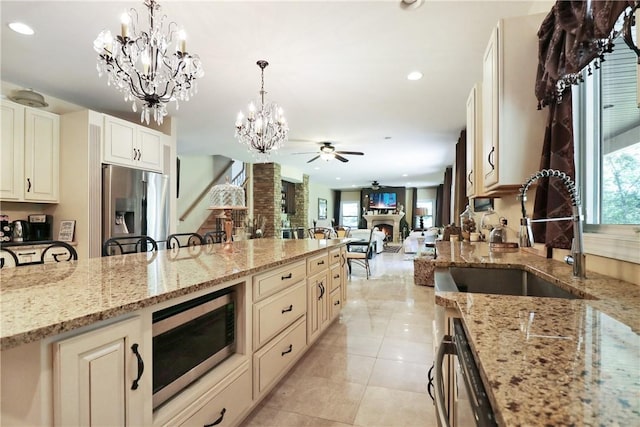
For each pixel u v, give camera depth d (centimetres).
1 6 214
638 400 42
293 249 263
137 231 392
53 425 83
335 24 234
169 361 122
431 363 241
